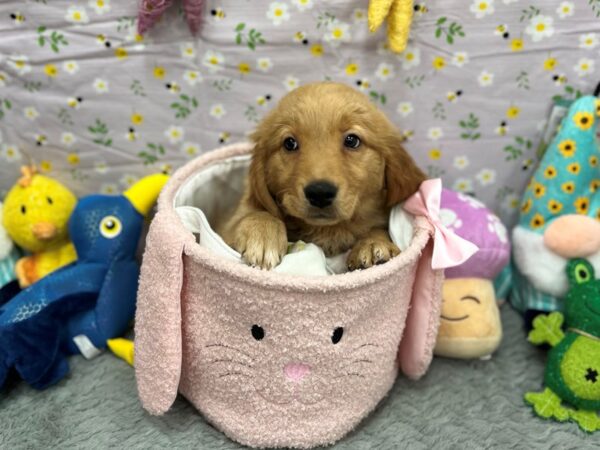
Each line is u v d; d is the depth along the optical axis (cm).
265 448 118
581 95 151
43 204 153
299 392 112
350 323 109
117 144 163
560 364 129
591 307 131
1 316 133
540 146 159
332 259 133
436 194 121
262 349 109
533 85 150
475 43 145
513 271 163
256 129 136
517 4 140
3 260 159
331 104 119
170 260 108
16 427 123
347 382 115
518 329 156
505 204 169
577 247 139
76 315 144
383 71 150
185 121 159
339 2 140
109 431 122
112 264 147
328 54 148
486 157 162
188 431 122
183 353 120
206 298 111
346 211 117
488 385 137
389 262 109
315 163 114
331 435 118
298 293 102
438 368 143
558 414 127
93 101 156
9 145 162
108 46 147
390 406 131
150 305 113
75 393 133
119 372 140
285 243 119
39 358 131
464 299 142
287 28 144
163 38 146
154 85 153
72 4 141
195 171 140
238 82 153
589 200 148
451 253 116
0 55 148
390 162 126
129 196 152
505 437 122
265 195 128
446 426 125
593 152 143
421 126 158
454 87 151
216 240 115
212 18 143
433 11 141
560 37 143
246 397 115
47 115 157
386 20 141
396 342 122
